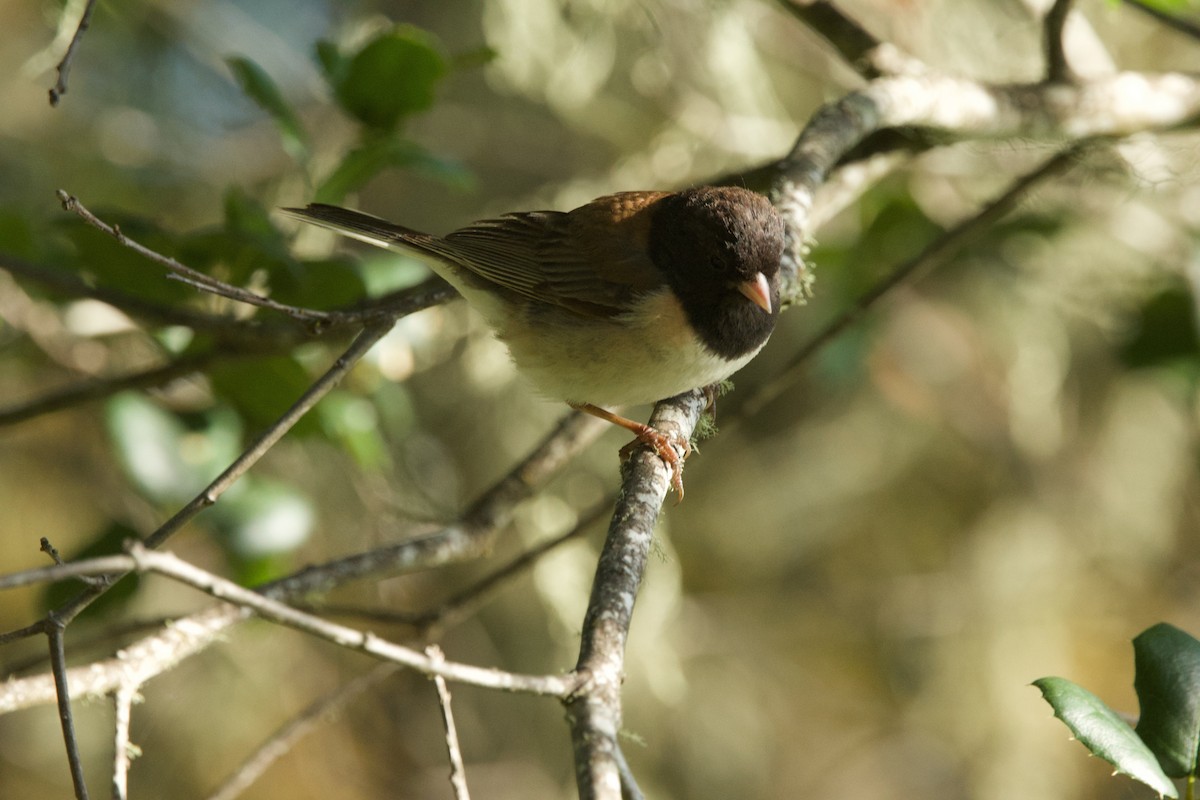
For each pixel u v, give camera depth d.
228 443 8.22
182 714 12.33
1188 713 4.83
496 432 12.52
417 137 13.00
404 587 13.11
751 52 11.88
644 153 12.45
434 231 13.12
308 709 7.13
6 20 13.94
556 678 4.08
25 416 7.88
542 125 13.30
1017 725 13.43
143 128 13.78
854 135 7.69
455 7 12.87
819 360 10.62
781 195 7.29
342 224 7.51
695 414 7.21
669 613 12.30
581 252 7.18
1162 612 13.80
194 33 13.59
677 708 13.30
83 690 5.66
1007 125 8.43
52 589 7.72
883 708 14.23
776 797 13.69
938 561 14.66
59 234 8.64
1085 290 12.04
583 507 12.30
